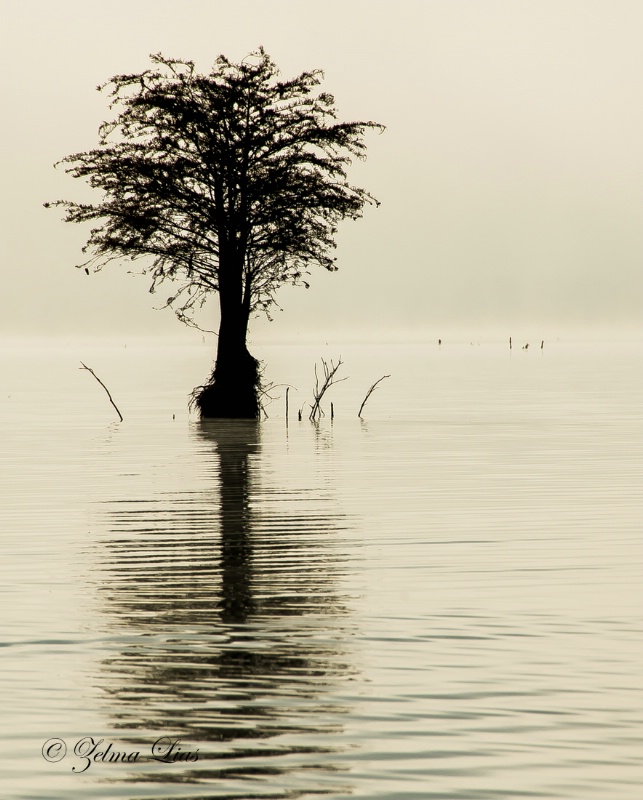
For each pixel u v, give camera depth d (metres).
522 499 94.81
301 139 174.00
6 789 35.03
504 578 63.00
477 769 35.97
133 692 43.25
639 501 93.19
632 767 36.09
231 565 67.44
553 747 37.66
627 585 61.03
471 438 154.12
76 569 66.50
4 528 81.69
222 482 108.38
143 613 55.53
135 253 174.50
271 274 177.00
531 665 46.34
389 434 160.38
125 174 171.50
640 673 45.22
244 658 47.62
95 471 118.81
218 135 173.75
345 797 34.16
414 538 76.25
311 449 139.88
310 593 59.66
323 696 42.62
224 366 177.38
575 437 155.75
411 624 53.00
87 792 34.78
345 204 172.75
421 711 40.94
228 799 34.12
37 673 45.66
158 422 187.12
